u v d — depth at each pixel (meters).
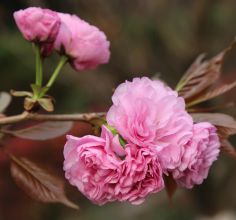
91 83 2.02
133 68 1.81
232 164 1.89
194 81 0.64
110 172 0.56
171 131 0.56
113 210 2.21
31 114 0.60
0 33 2.11
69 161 0.56
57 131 0.64
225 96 1.95
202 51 1.75
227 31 2.04
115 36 1.73
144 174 0.56
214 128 0.57
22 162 0.64
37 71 0.61
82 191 0.57
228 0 2.04
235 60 2.18
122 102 0.56
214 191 1.88
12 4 1.44
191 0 1.95
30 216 2.23
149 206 2.17
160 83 0.58
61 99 2.24
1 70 2.21
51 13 0.61
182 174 0.57
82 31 0.63
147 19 1.81
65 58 0.63
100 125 0.59
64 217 2.24
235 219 1.86
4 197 2.20
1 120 0.60
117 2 1.73
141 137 0.56
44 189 0.63
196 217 1.96
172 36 1.87
